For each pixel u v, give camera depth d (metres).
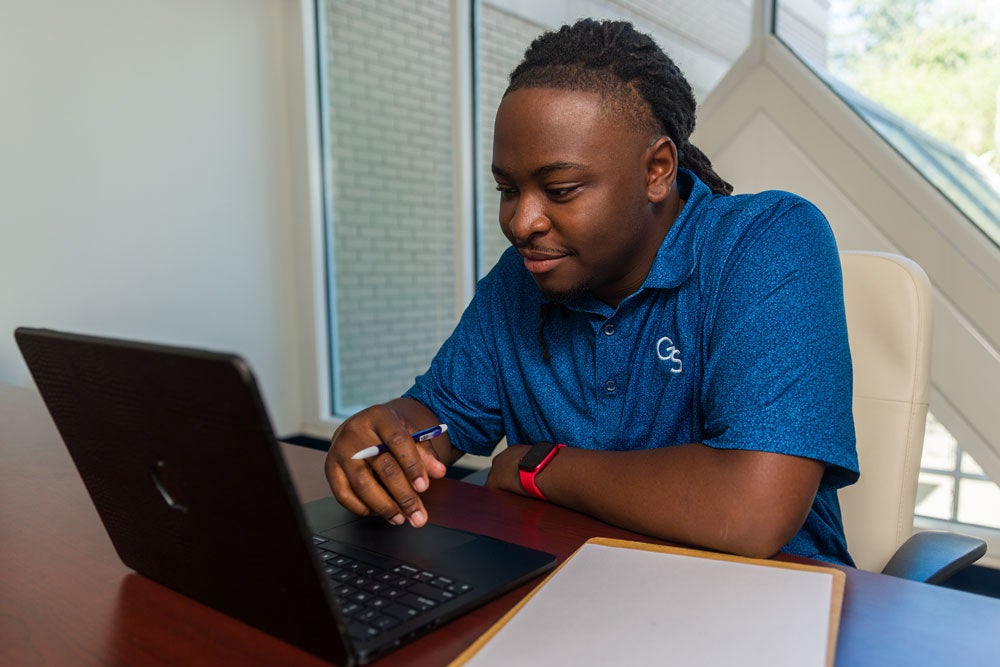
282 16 3.43
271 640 0.50
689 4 2.25
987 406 1.89
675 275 0.84
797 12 2.09
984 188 1.86
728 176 2.24
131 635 0.51
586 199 0.74
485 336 1.04
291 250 3.55
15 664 0.48
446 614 0.52
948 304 1.92
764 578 0.56
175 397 0.42
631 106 0.75
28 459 1.01
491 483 0.87
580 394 0.94
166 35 3.05
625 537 0.70
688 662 0.44
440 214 3.06
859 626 0.51
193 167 3.18
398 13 3.09
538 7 2.64
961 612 0.53
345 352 3.53
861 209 2.02
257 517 0.43
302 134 3.42
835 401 0.72
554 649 0.46
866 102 2.01
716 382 0.77
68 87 2.80
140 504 0.53
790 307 0.75
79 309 2.87
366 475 0.73
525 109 0.73
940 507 2.04
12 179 2.68
